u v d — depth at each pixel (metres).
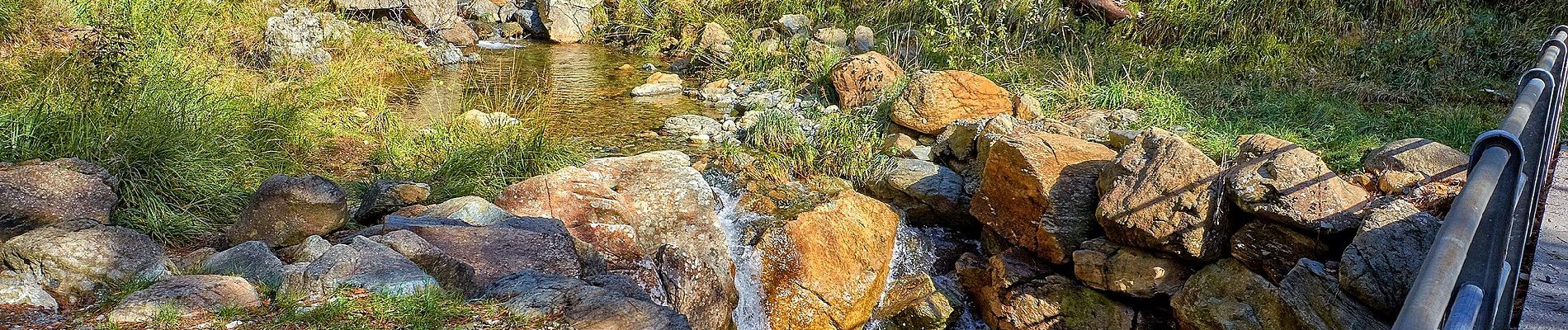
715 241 6.00
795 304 6.02
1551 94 2.85
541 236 4.73
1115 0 12.23
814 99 10.15
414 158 7.30
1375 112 8.52
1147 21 11.48
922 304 6.35
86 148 5.38
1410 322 1.39
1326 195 5.35
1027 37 11.48
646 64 12.31
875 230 6.59
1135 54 10.69
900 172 7.59
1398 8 10.80
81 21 8.18
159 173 5.34
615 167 6.22
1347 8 11.05
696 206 6.10
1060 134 7.61
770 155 8.05
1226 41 10.84
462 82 10.85
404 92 10.05
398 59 11.30
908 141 8.39
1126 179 5.98
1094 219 6.32
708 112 9.87
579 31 14.34
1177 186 5.73
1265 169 5.60
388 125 8.01
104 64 6.70
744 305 6.02
